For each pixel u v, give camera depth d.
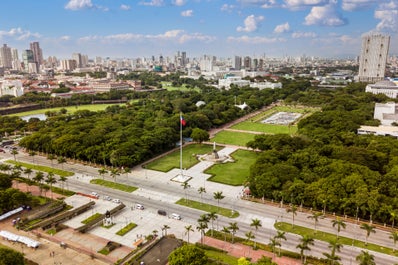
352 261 112.38
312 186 148.50
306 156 181.75
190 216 147.25
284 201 158.12
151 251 117.31
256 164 179.75
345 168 160.25
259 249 120.31
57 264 112.12
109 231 135.62
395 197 137.12
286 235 130.12
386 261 112.19
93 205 157.25
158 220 144.00
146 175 199.00
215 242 125.62
